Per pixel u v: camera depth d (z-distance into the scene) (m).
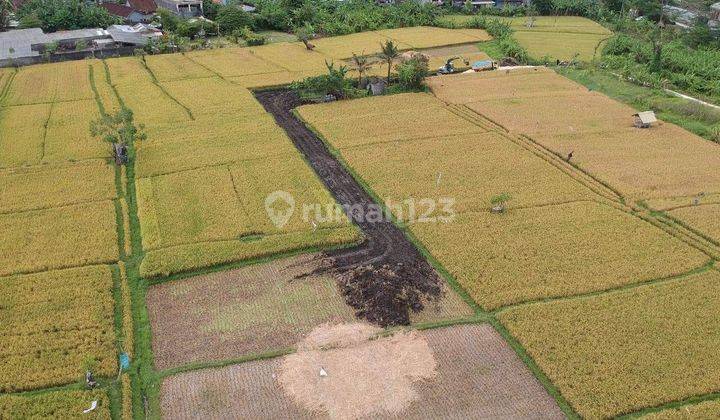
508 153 46.38
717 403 23.45
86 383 24.39
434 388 24.48
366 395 24.02
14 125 51.66
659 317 28.14
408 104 58.31
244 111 55.81
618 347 26.30
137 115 54.41
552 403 23.84
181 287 30.62
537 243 34.19
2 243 33.72
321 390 24.22
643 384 24.31
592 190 40.81
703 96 62.03
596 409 23.19
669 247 33.94
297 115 55.88
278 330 27.61
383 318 28.34
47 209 37.62
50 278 30.67
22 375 24.56
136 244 34.56
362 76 66.31
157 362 25.73
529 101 59.00
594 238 34.72
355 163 44.34
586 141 48.75
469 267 32.00
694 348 26.17
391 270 31.36
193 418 22.97
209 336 27.25
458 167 43.81
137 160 44.53
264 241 33.97
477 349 26.62
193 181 41.22
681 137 49.69
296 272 31.83
